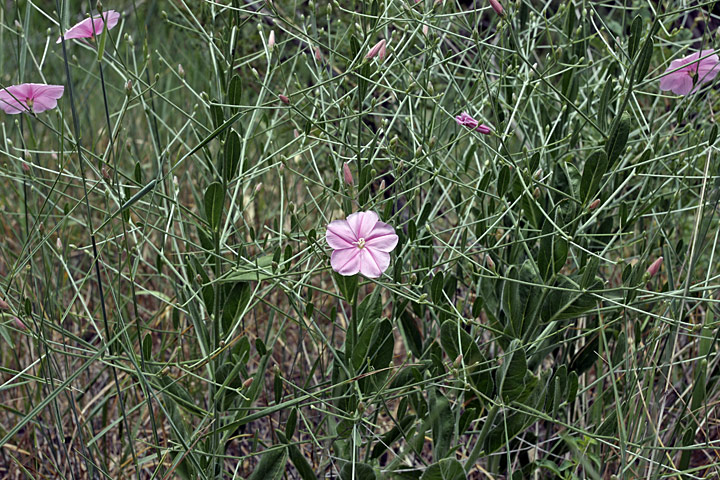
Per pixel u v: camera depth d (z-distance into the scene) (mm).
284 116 692
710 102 746
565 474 668
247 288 646
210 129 672
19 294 660
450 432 654
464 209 713
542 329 683
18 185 829
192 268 651
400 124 741
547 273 636
